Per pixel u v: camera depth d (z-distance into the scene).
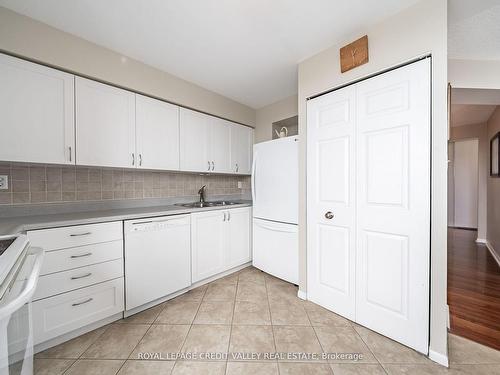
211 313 1.79
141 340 1.48
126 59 1.88
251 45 1.76
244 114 3.05
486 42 1.77
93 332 1.55
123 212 1.86
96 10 1.37
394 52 1.42
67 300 1.44
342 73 1.70
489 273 2.62
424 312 1.32
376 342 1.45
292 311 1.82
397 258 1.43
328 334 1.54
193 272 2.20
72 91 1.61
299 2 1.33
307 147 1.96
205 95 2.53
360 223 1.61
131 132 1.93
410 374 1.21
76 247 1.47
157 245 1.90
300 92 2.00
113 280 1.64
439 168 1.26
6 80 1.36
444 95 1.24
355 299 1.65
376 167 1.51
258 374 1.21
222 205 2.64
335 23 1.51
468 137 4.10
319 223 1.88
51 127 1.52
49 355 1.34
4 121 1.35
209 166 2.62
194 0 1.31
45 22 1.47
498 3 1.32
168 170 2.27
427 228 1.30
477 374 1.20
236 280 2.45
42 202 1.71
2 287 0.61
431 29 1.27
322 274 1.87
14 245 0.87
